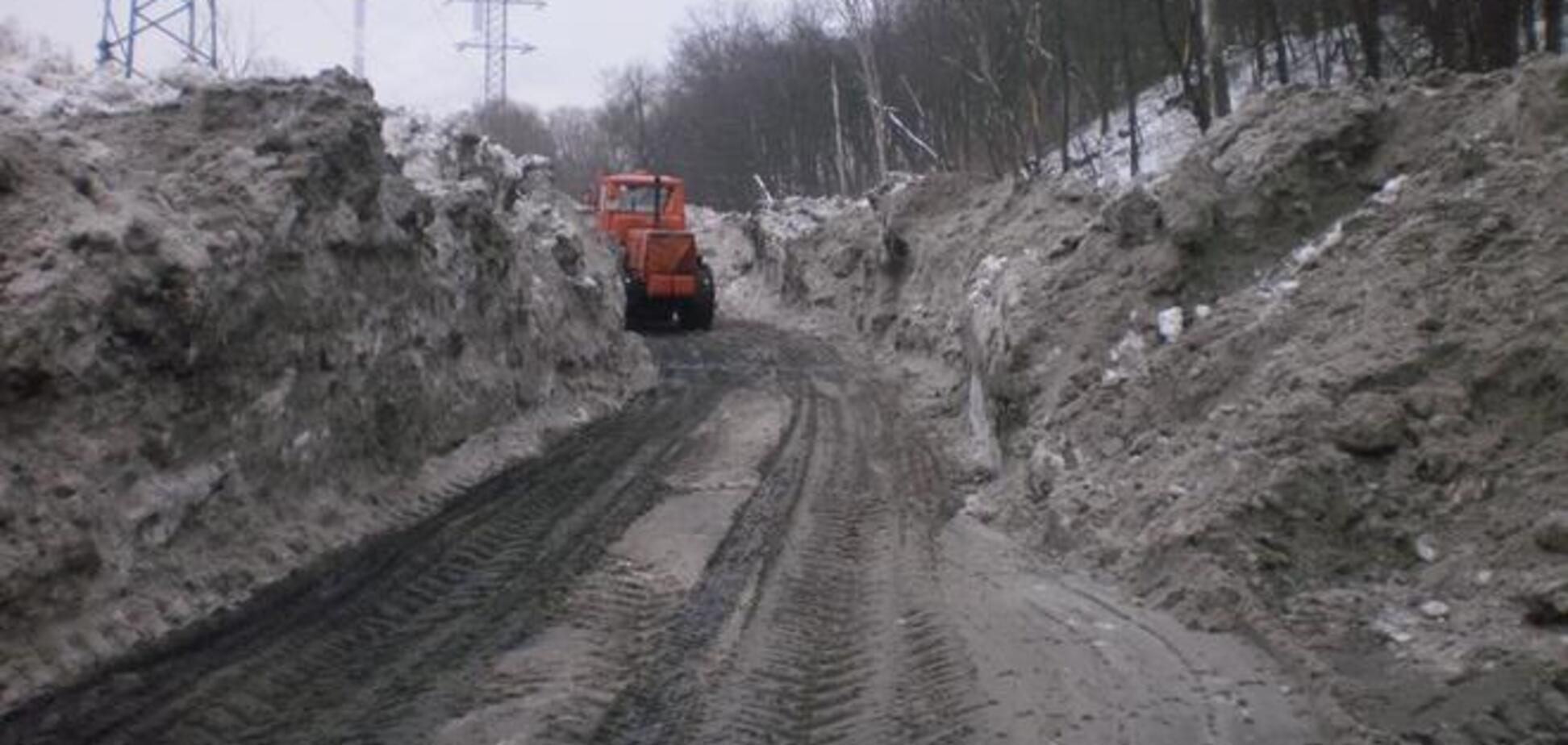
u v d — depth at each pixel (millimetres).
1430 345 7480
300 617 7223
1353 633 6297
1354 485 7082
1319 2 26078
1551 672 5473
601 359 16672
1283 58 21766
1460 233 8023
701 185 62000
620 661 6641
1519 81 8844
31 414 6492
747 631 7188
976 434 13594
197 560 7508
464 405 11914
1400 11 25344
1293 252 9961
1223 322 9336
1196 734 5418
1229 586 6816
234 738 5535
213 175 8578
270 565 8023
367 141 9891
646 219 28000
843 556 8883
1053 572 8109
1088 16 31234
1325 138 10367
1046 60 30672
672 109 67125
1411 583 6594
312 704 5945
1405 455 7121
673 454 12734
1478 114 9492
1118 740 5391
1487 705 5398
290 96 9586
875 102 38156
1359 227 9141
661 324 26969
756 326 28578
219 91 9406
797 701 6121
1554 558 6156
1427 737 5293
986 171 34906
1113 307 10750
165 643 6672
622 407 15984
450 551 8781
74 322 6633
